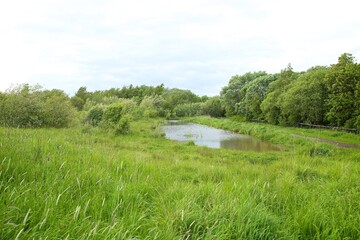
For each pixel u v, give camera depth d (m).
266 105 52.53
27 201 2.86
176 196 4.23
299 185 5.72
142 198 4.07
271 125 51.00
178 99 111.44
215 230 3.04
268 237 3.13
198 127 54.66
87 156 6.27
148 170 6.33
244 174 8.14
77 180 3.78
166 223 3.13
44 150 5.88
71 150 7.09
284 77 55.72
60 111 27.73
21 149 5.49
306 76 42.88
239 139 34.47
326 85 36.47
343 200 4.36
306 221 3.42
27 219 2.53
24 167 4.22
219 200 3.90
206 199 4.07
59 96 31.09
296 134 34.28
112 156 6.61
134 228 2.90
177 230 3.09
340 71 32.78
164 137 31.64
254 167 10.27
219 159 16.05
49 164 4.70
